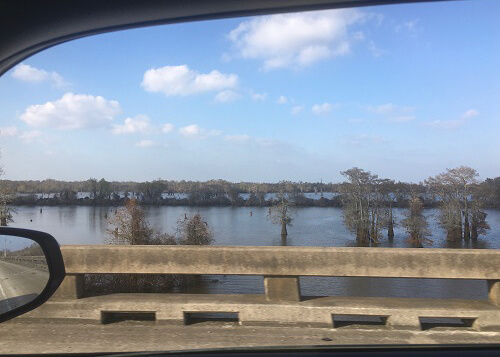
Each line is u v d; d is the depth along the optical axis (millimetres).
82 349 4277
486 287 5660
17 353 4184
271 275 5113
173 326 4945
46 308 5023
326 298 5242
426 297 5363
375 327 4910
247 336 4625
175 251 5207
